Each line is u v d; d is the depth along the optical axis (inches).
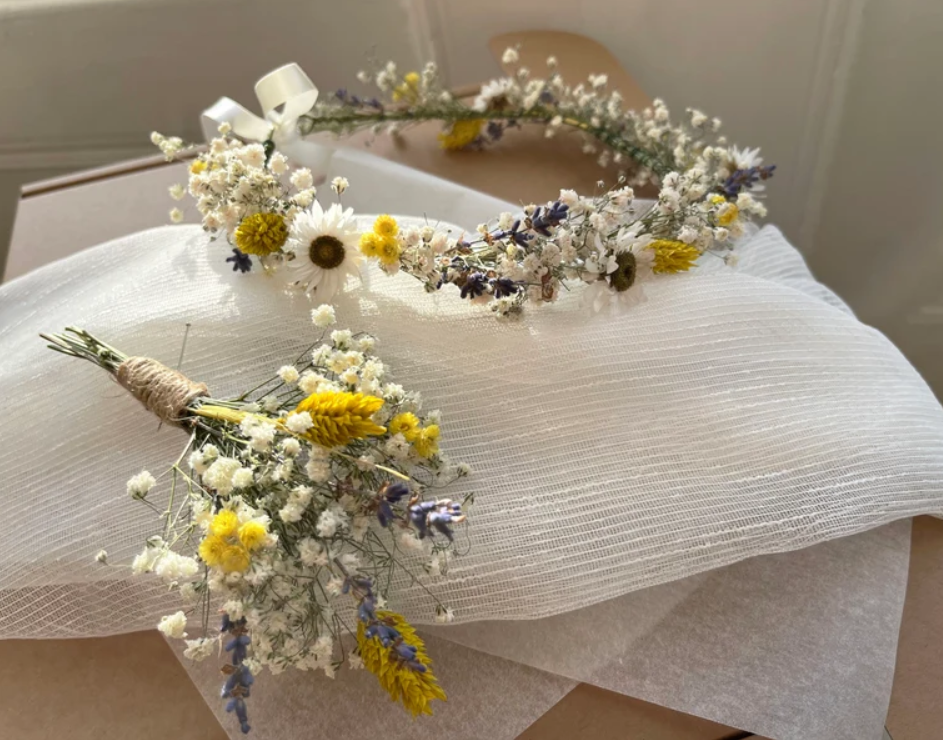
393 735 10.2
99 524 11.1
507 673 10.8
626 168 19.0
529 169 19.2
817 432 11.7
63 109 26.1
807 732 10.2
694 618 11.2
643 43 24.2
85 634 11.1
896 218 25.7
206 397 10.5
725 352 12.4
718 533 10.8
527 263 11.8
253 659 9.1
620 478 11.1
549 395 11.6
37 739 10.5
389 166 18.0
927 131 23.6
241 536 8.5
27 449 11.8
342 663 10.6
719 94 24.9
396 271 11.9
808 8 22.6
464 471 10.4
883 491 11.5
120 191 18.8
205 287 12.6
